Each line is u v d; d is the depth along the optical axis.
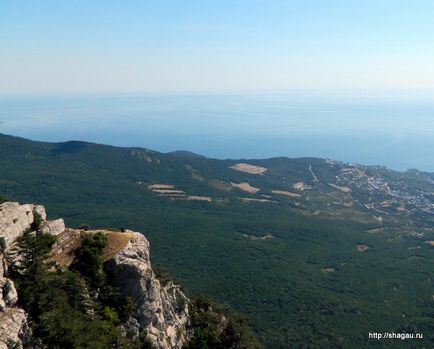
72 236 83.94
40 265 67.56
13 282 63.31
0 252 65.62
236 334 102.88
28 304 63.62
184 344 92.81
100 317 73.12
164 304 91.50
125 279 80.56
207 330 99.81
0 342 53.38
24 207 78.50
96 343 64.94
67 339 62.06
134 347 74.56
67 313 65.50
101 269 79.62
